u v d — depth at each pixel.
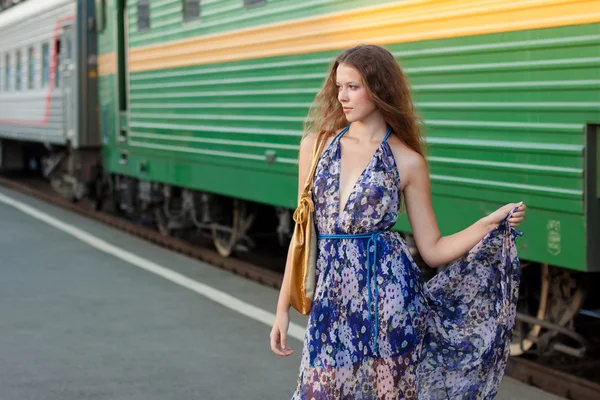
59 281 11.00
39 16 20.64
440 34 7.48
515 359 7.45
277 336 4.13
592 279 7.29
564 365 7.68
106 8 15.95
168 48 12.98
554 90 6.39
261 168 10.66
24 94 22.14
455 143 7.38
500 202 6.98
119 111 15.34
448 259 4.12
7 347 7.99
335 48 9.03
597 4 6.02
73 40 18.08
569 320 7.34
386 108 4.00
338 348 3.97
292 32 9.82
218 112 11.59
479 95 7.09
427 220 4.12
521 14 6.62
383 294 3.95
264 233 13.57
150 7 13.60
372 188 3.96
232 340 8.27
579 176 6.27
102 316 9.18
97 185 18.61
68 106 18.67
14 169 28.73
